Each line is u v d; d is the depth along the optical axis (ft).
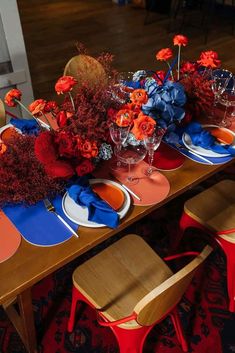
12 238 3.56
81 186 3.97
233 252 5.02
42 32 15.38
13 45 7.79
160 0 17.26
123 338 3.96
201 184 7.65
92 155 3.99
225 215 5.29
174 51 13.91
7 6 7.22
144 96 4.21
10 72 8.17
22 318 4.28
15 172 3.93
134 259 4.61
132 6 18.72
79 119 4.15
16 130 5.02
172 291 3.18
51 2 19.27
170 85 4.63
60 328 5.11
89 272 4.42
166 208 7.09
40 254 3.43
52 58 13.17
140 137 3.96
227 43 14.74
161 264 4.57
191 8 16.88
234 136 5.22
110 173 4.46
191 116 5.23
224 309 5.46
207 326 5.24
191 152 4.90
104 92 4.49
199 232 6.59
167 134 4.79
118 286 4.28
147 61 13.12
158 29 15.97
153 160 4.71
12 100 4.47
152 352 4.91
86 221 3.74
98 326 5.16
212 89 5.38
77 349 4.91
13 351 4.85
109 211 3.78
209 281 5.84
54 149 3.81
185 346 4.89
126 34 15.40
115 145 4.65
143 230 6.63
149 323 3.62
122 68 12.51
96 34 15.34
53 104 4.56
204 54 5.40
